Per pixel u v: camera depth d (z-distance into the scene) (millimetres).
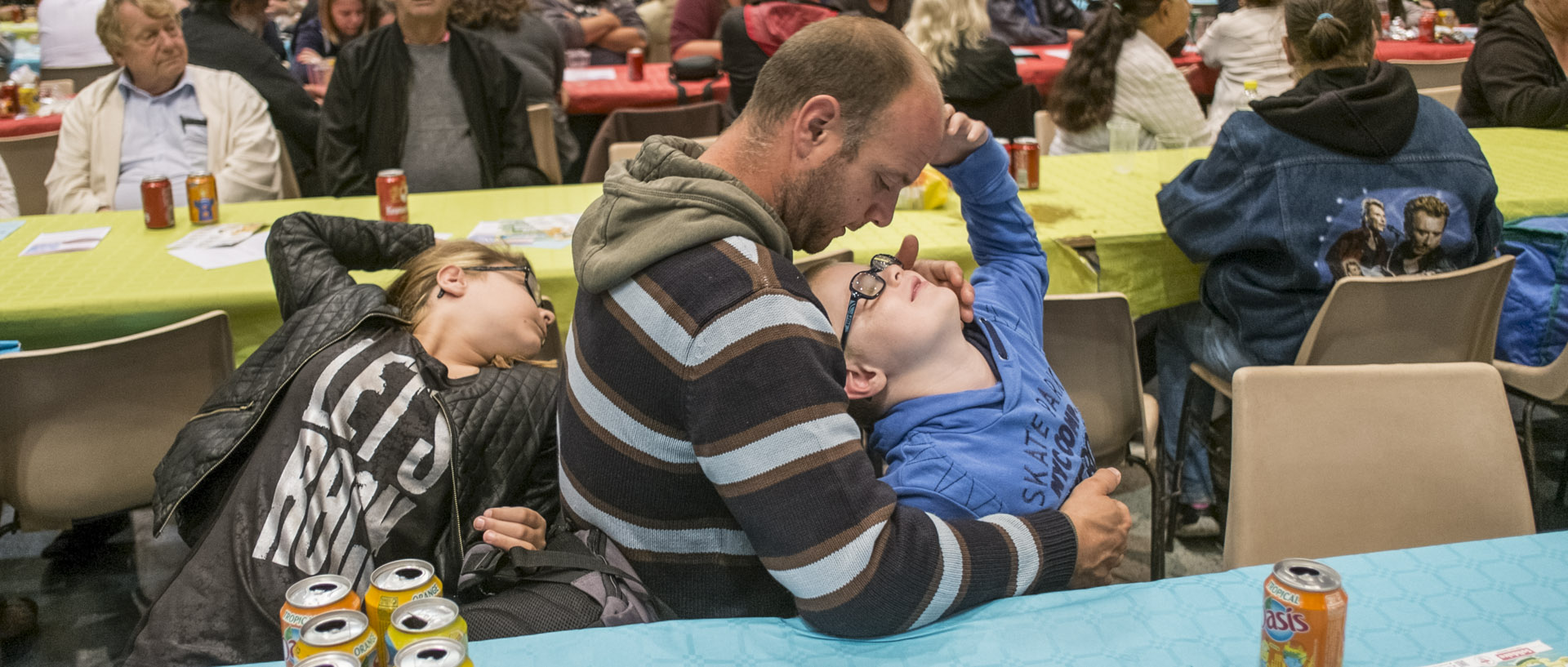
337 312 1770
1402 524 1656
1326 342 2340
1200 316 2689
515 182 3688
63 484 2148
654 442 1162
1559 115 3674
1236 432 1653
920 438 1438
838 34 1165
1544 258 2721
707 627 1184
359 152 3631
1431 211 2379
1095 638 1152
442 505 1650
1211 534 2684
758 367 1077
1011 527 1232
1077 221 2721
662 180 1156
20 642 2316
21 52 5918
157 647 1516
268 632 1537
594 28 5844
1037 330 1729
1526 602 1215
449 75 3621
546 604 1278
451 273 1791
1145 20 3467
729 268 1103
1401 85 2365
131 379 2131
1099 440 2270
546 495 1785
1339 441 1654
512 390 1748
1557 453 3012
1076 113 3570
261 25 4578
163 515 1638
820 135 1166
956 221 2760
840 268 1544
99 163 3461
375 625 1040
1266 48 4000
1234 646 1137
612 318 1153
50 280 2455
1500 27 3859
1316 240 2361
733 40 4418
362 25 4941
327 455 1625
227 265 2557
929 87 1186
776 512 1097
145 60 3408
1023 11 5793
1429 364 1699
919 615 1146
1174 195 2545
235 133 3498
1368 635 1160
